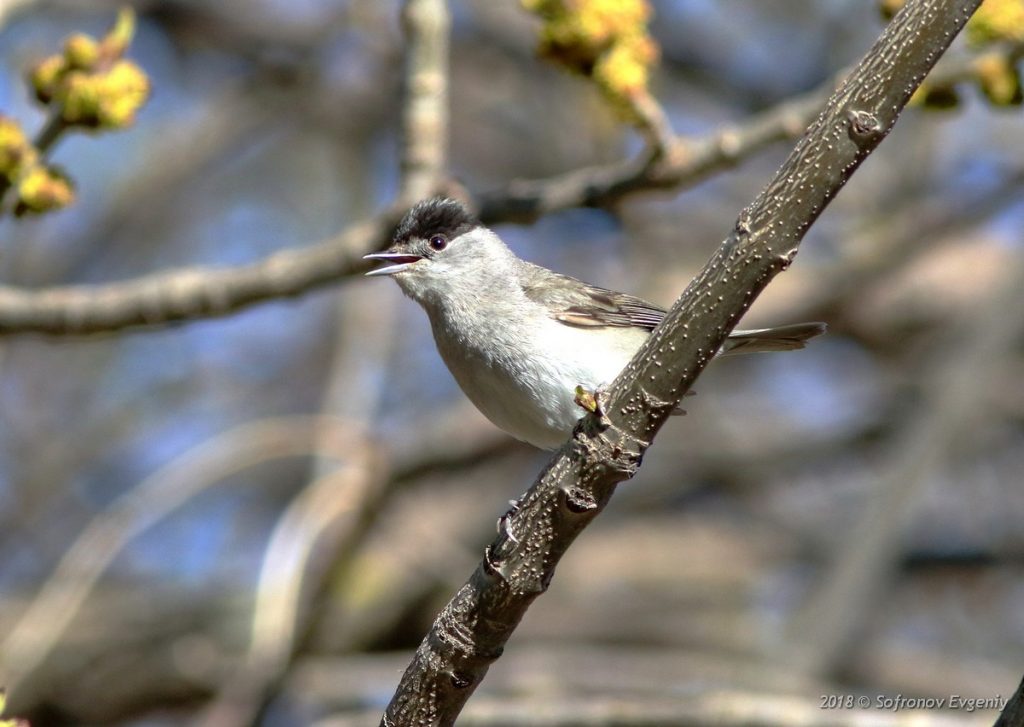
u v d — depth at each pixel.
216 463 10.19
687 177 8.27
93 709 13.36
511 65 16.27
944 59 7.82
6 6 8.62
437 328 8.62
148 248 15.70
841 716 8.51
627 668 12.70
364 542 11.92
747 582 15.49
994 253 16.31
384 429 14.69
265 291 8.48
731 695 8.96
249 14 16.06
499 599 5.46
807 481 16.38
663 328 5.21
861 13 15.16
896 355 16.17
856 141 4.82
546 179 15.96
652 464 15.91
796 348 8.55
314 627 12.05
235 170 16.23
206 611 13.98
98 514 14.56
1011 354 14.34
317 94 15.77
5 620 12.91
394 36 15.14
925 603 15.45
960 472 15.40
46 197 7.08
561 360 8.27
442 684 5.55
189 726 12.94
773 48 15.97
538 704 9.15
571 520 5.39
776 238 4.97
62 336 8.52
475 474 15.79
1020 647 15.00
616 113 8.01
